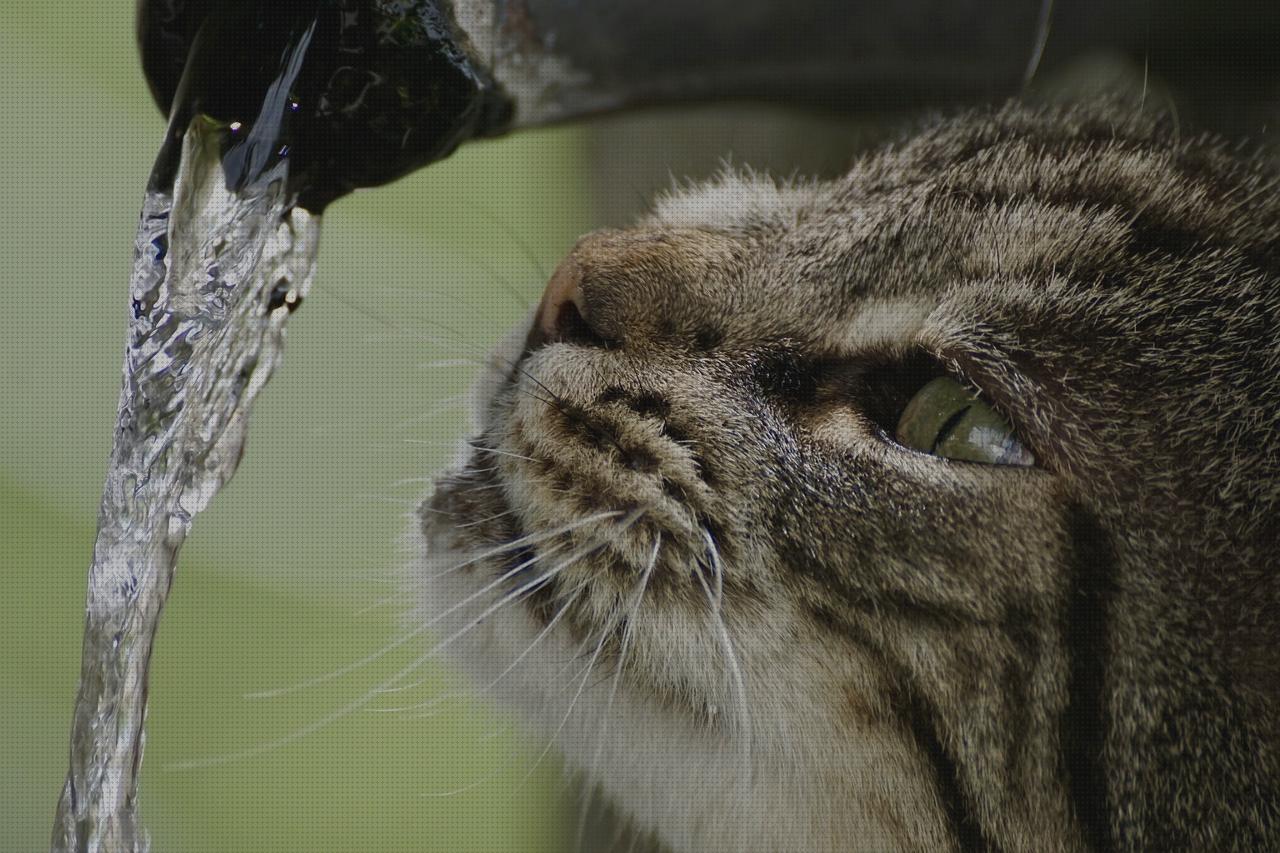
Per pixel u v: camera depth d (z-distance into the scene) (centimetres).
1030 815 65
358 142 63
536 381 66
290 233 64
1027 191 65
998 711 64
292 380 91
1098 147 67
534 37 66
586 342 66
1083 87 70
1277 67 69
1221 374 64
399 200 92
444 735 90
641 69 68
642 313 66
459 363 69
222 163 63
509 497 66
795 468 65
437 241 92
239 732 93
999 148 67
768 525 65
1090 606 64
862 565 65
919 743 65
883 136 71
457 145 65
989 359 64
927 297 65
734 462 65
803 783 65
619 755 66
